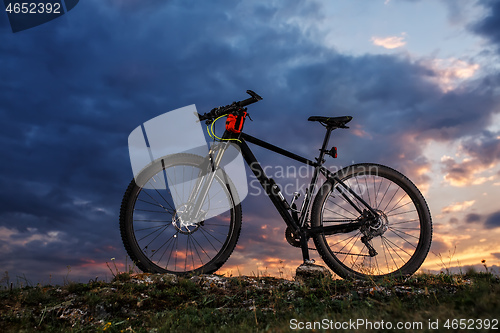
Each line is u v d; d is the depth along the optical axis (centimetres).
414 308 264
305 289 334
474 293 256
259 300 325
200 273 366
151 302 325
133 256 348
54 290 348
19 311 308
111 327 280
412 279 361
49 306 316
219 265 371
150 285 346
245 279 375
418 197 406
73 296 333
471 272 360
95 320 304
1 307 315
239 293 343
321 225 389
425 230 404
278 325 250
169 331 266
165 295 336
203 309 307
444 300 269
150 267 355
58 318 303
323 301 306
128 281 355
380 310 260
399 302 268
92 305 312
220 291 347
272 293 337
